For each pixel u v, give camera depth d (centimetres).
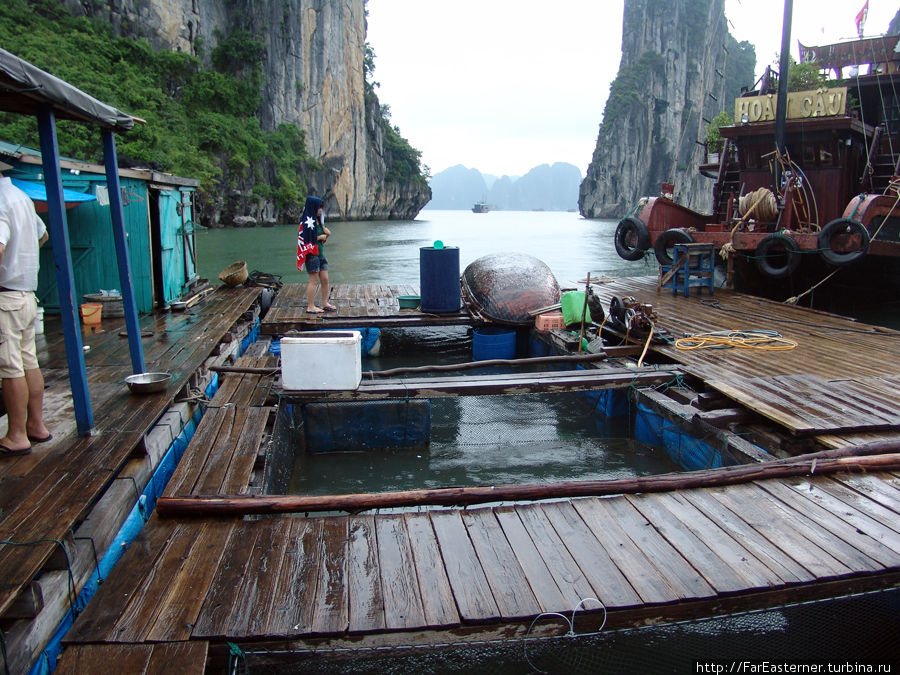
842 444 457
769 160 1280
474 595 291
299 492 505
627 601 286
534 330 898
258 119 6556
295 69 6962
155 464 427
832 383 586
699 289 1118
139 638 259
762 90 1490
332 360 555
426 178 10794
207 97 5969
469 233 4944
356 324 873
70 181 778
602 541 337
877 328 827
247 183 5853
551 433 631
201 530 345
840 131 1196
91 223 825
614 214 10675
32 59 4447
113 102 4734
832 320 884
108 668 243
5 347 360
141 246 850
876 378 603
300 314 920
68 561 285
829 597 306
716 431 503
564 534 343
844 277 1230
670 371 627
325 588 296
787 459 425
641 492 389
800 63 1508
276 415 520
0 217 338
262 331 855
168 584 296
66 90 358
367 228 5925
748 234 1119
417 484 518
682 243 1156
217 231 4388
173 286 970
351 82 8000
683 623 296
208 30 6412
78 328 397
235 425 497
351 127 8050
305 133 7181
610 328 795
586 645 299
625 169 10462
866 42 1659
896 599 321
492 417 673
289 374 557
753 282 1211
